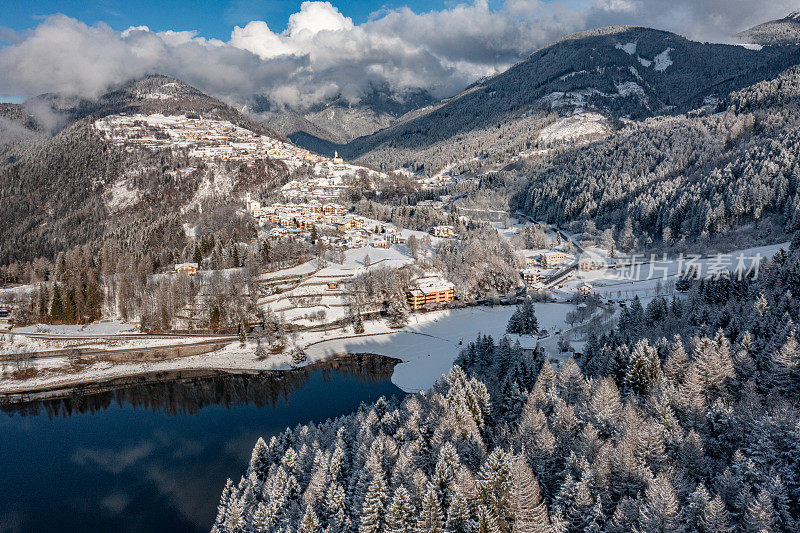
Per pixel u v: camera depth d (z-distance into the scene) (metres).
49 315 177.75
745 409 74.44
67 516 92.38
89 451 114.88
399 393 140.25
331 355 167.50
